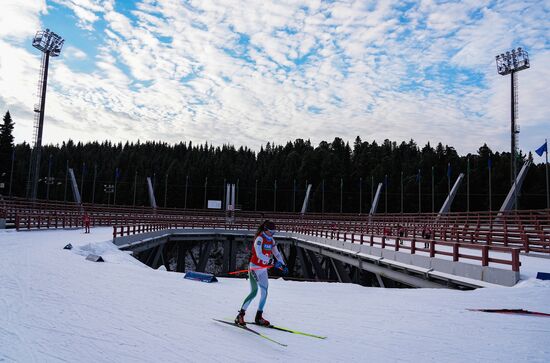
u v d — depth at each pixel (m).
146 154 181.12
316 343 6.23
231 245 51.34
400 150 169.88
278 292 12.11
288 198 136.50
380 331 7.07
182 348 5.73
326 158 140.00
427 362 5.37
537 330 7.14
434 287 16.50
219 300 9.87
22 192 107.88
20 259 15.66
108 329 6.59
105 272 14.01
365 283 28.27
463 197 115.12
